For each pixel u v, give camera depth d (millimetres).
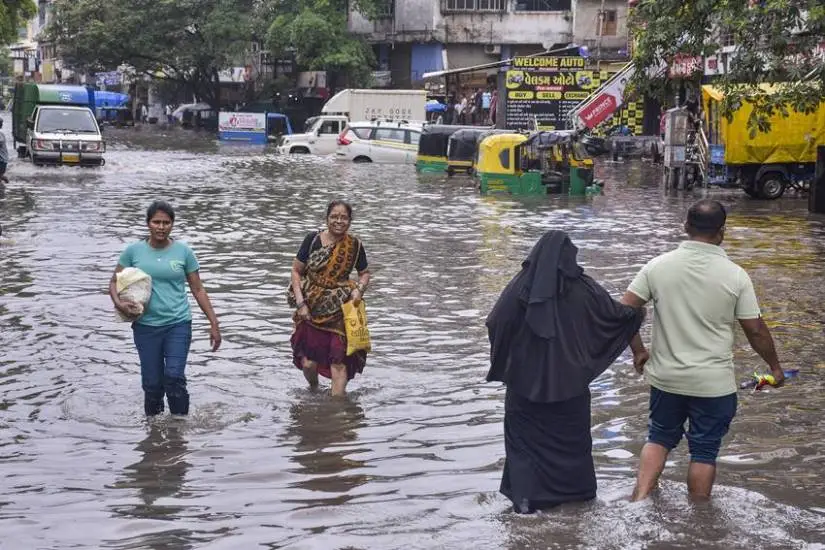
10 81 137000
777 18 17641
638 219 24109
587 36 66625
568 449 6559
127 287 8648
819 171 25359
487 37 68938
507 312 6465
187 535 6297
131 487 7195
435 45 69500
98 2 74875
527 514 6465
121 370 10430
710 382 6512
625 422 8625
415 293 14523
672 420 6715
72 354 11016
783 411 8867
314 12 67875
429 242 19828
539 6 68250
